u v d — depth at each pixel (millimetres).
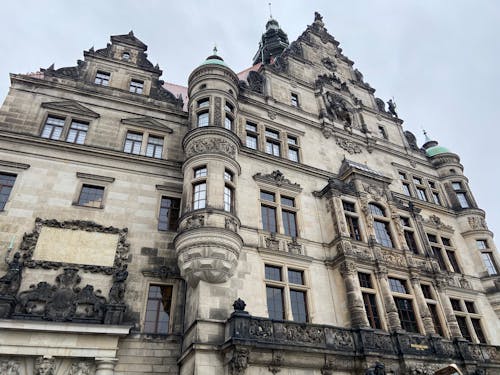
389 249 23750
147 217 21031
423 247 26094
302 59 34656
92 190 21141
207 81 25094
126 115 24891
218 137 21812
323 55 37344
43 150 21250
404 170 33531
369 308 20875
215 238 17812
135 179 22188
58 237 18609
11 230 18234
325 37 39219
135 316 17672
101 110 24422
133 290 18375
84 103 24250
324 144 29578
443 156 36781
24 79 23469
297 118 29484
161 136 24984
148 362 16688
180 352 17344
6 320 15031
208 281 17578
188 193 20188
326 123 30609
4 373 14711
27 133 21531
